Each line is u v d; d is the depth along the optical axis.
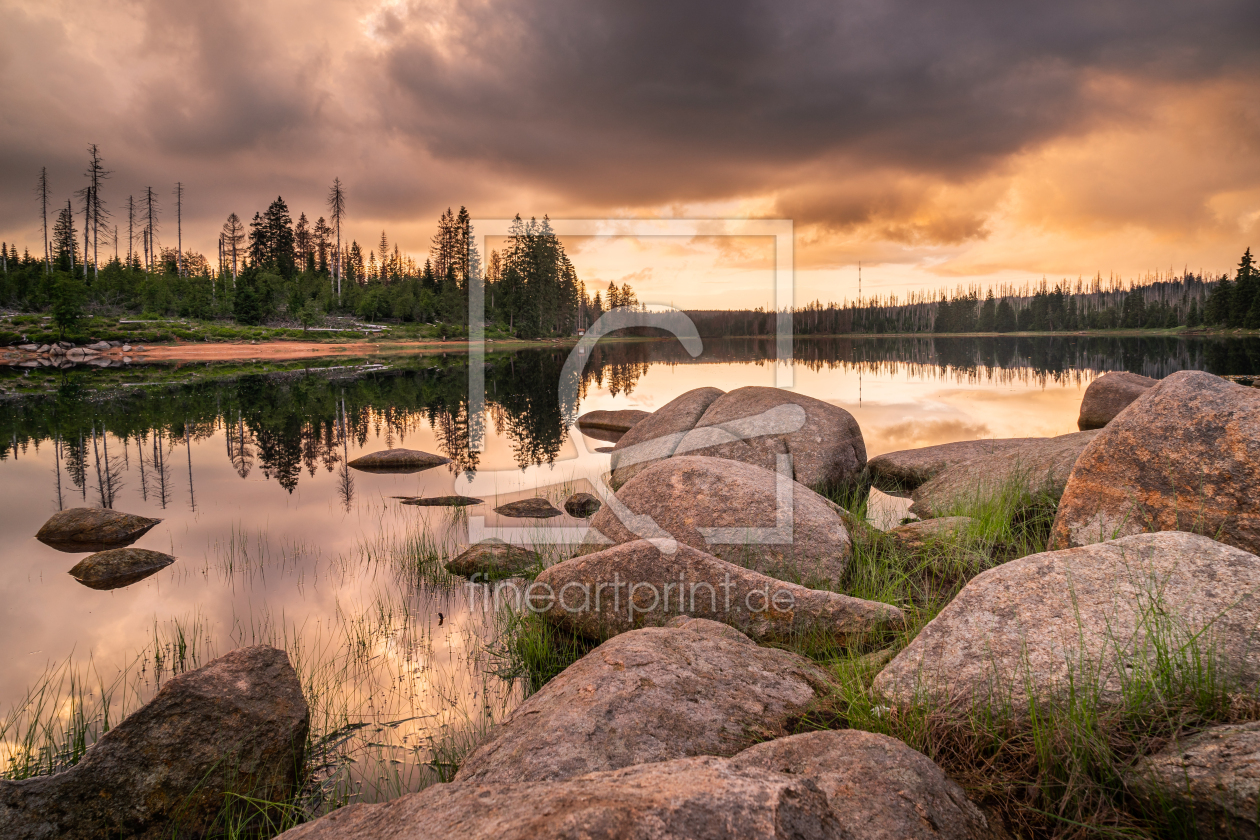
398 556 6.56
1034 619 2.89
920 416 15.00
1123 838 2.01
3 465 11.26
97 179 68.56
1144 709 2.39
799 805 1.75
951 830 1.94
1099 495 4.61
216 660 3.39
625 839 1.49
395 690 4.05
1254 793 1.86
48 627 5.04
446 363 37.97
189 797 2.86
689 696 2.85
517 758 2.52
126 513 7.80
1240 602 2.73
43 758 3.45
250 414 17.41
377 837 1.82
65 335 41.91
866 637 3.83
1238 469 4.05
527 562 6.11
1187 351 41.41
